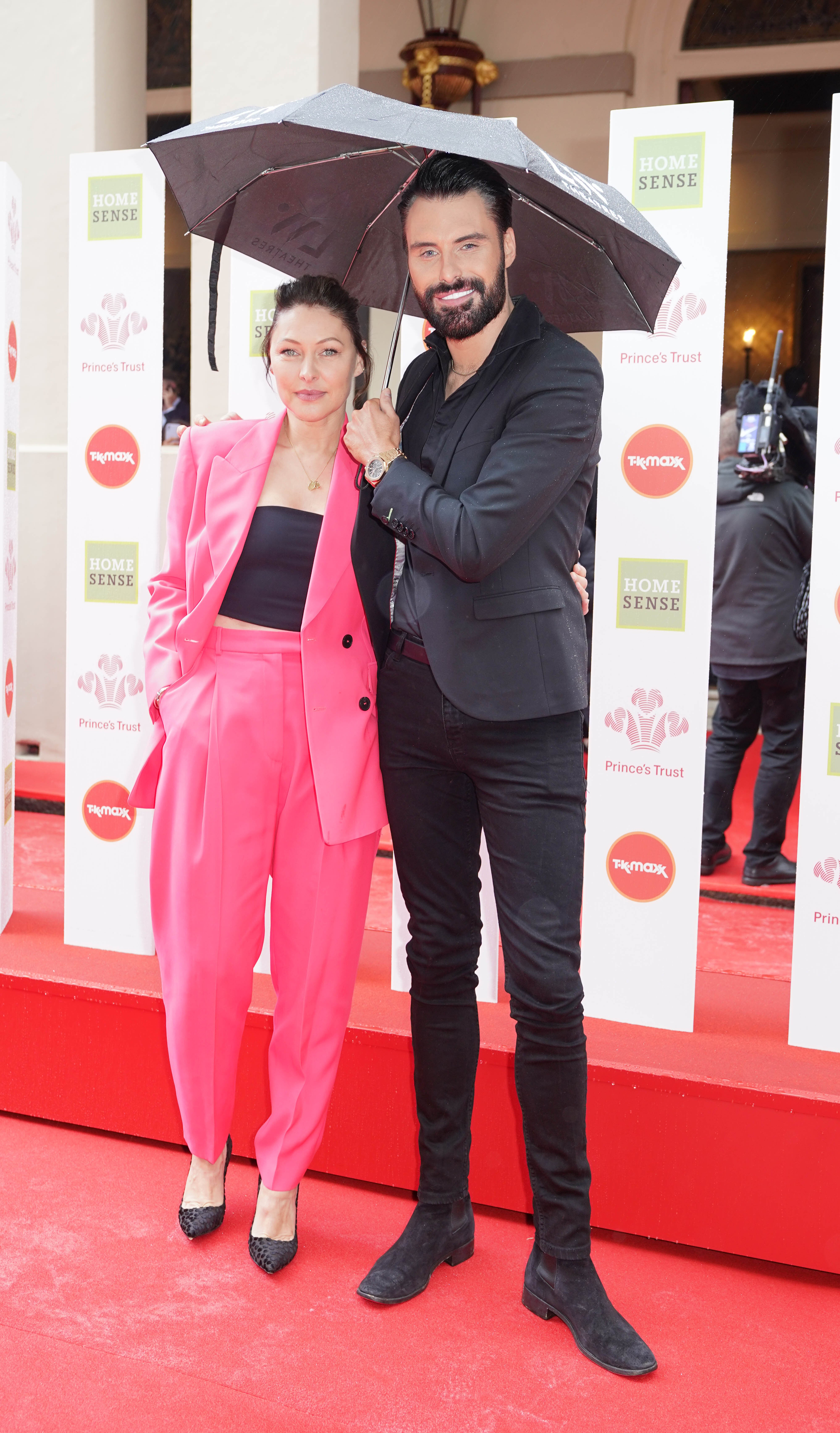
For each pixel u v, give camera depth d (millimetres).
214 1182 1913
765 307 8570
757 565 3434
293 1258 1837
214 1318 1689
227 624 1778
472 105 7625
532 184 1467
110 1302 1720
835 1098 1815
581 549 3312
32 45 4883
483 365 1588
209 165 1664
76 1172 2133
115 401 2494
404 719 1692
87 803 2547
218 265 1812
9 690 2723
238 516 1741
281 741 1754
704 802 3234
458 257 1484
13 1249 1856
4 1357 1579
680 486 2166
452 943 1735
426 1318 1709
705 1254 1958
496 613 1565
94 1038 2256
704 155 2084
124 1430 1444
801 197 8328
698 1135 1899
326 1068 1827
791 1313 1781
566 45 7559
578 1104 1622
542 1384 1564
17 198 2674
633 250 1520
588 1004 2283
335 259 1869
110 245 2449
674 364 2148
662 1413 1514
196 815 1765
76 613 2547
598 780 2248
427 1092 1783
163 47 7359
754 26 7430
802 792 2104
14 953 2480
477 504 1472
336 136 1493
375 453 1589
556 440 1489
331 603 1736
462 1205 1851
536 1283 1703
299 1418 1479
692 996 2205
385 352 6621
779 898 3373
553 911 1604
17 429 2756
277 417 1791
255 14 4578
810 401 8523
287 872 1788
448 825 1713
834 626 2078
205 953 1771
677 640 2188
